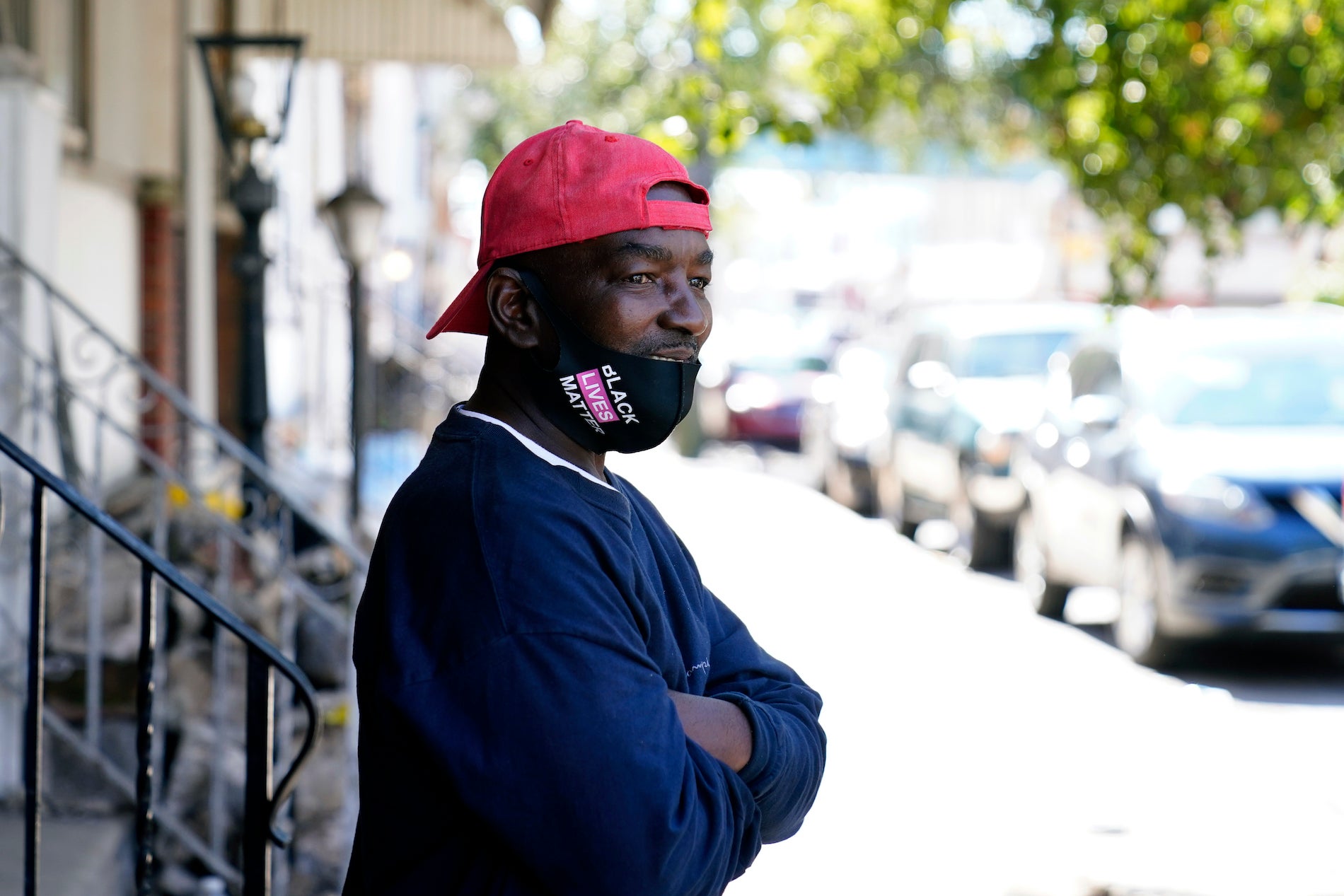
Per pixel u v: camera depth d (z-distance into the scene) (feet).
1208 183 29.12
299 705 19.40
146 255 34.01
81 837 14.35
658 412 5.68
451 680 5.13
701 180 51.60
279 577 17.28
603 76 85.76
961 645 28.86
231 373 45.88
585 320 5.61
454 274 103.50
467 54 34.94
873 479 49.93
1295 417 27.96
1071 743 21.89
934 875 16.48
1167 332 30.32
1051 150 31.32
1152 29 28.14
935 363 43.75
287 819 16.38
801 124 26.81
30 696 10.01
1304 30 27.86
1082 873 16.48
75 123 27.61
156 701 16.75
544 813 4.99
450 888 5.30
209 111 32.32
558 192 5.58
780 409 74.49
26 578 15.96
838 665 26.76
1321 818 18.49
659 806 5.01
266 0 34.47
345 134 65.46
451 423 5.76
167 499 24.86
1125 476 27.81
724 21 28.96
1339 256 56.65
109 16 29.68
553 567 5.20
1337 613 25.46
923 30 33.91
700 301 5.78
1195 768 20.66
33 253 16.47
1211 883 16.19
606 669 5.11
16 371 15.79
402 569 5.41
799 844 17.47
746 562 38.78
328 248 57.41
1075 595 35.53
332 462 39.93
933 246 94.17
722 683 6.40
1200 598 25.67
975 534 38.52
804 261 141.38
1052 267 88.48
